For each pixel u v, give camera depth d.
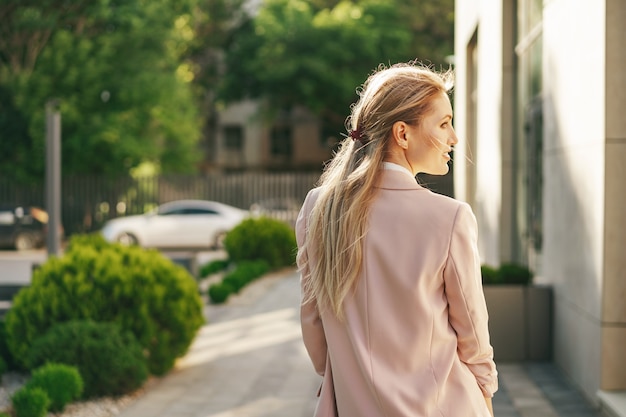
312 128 41.59
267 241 15.46
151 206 25.39
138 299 6.41
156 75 25.81
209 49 36.94
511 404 5.67
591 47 5.51
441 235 1.81
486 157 10.77
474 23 11.93
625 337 5.29
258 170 41.91
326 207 1.90
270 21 32.34
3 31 25.05
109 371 5.82
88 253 6.64
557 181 6.73
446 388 1.82
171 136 27.66
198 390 6.25
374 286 1.83
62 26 25.41
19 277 14.98
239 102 36.19
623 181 5.23
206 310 10.84
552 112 6.88
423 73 1.89
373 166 1.86
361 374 1.85
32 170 25.12
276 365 7.25
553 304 7.09
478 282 1.83
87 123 25.16
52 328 6.12
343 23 31.72
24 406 4.97
